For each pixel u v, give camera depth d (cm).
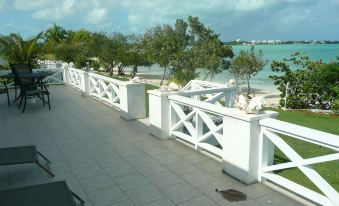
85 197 324
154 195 326
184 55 1648
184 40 1925
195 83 755
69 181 363
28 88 811
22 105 834
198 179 362
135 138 524
